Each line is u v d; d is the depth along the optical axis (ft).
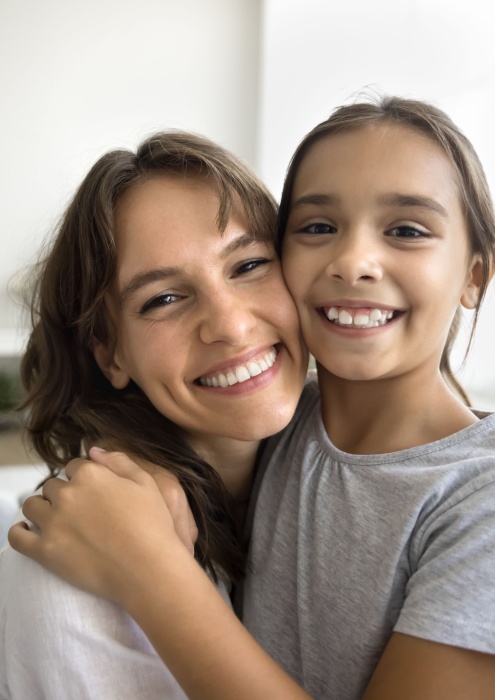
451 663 2.14
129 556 2.31
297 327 2.91
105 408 3.24
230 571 2.98
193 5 12.36
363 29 10.17
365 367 2.70
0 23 11.47
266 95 12.73
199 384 2.87
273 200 3.09
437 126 2.72
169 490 2.70
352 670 2.54
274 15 12.30
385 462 2.70
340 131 2.77
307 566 2.73
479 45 8.17
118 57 12.10
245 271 2.86
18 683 2.48
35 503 2.61
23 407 3.56
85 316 2.96
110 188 2.77
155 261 2.68
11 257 11.60
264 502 3.06
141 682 2.41
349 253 2.60
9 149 11.68
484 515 2.30
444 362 3.58
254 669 2.12
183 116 12.62
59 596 2.40
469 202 2.80
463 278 2.85
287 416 2.89
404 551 2.47
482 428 2.64
